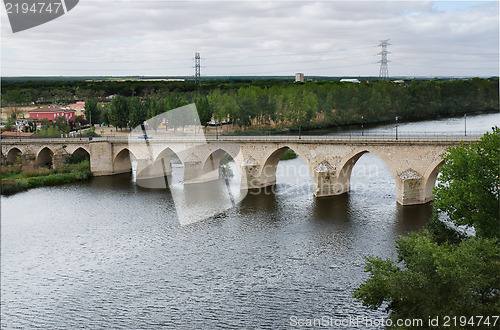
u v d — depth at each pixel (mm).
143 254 53094
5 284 43094
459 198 43031
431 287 28797
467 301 27781
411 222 62344
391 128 146375
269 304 41250
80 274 47000
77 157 111938
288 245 55625
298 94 162125
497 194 42344
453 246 34594
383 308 39938
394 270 31594
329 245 55250
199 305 41250
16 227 61719
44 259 49844
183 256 52531
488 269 29281
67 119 150000
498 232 38906
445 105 190875
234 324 38094
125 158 109312
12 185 90188
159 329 37438
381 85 185250
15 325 37312
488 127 138250
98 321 38406
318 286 44469
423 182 70000
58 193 87500
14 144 115375
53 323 37906
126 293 43375
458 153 46500
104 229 62156
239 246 55469
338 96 170750
